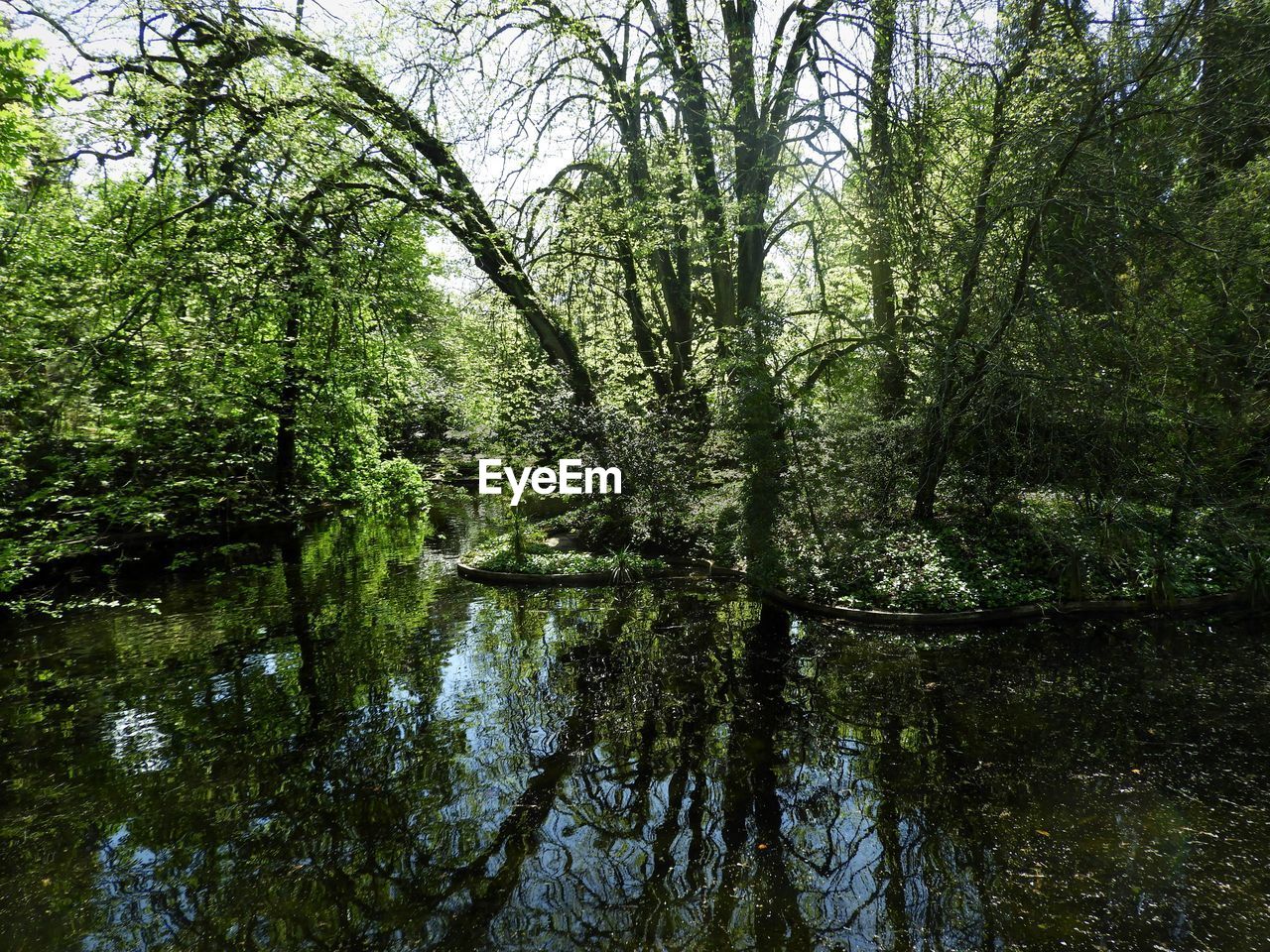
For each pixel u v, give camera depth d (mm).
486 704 6793
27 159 8039
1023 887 3955
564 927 3744
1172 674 6922
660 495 12961
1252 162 9984
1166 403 8758
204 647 8773
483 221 13281
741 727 6148
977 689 6750
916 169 9969
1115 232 8211
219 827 4820
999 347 8977
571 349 14453
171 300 10812
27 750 6105
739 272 14219
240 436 13664
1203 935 3535
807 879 4102
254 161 10125
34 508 10008
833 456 10898
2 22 8945
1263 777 5008
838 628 8867
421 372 20406
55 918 3939
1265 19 7852
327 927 3801
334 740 6109
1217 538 9750
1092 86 8109
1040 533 9773
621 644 8531
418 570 13070
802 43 12453
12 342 9297
